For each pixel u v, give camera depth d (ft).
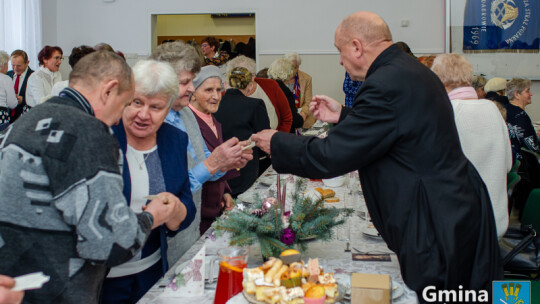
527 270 8.84
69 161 3.89
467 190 5.35
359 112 5.35
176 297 4.92
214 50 22.59
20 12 25.31
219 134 8.64
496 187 7.66
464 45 25.34
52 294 4.05
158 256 5.73
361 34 5.77
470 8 25.11
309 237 5.64
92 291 4.29
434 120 5.29
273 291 4.43
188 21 33.71
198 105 8.28
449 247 5.10
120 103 4.44
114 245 3.94
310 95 21.57
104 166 3.99
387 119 5.25
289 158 5.66
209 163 6.53
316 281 4.55
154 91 5.14
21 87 21.67
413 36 26.14
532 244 9.18
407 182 5.27
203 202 7.70
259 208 5.66
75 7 27.86
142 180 5.52
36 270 4.02
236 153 6.48
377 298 4.34
